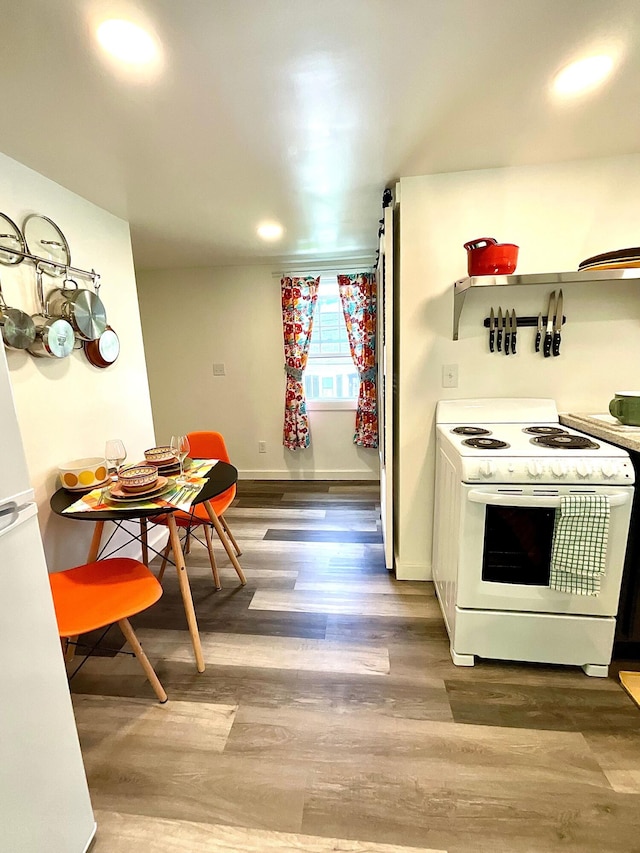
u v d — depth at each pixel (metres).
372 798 1.14
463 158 1.71
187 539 2.57
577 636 1.52
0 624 0.79
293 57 1.07
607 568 1.45
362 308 3.56
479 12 0.94
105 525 2.14
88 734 1.36
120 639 1.82
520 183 1.83
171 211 2.23
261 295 3.71
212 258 3.39
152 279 3.81
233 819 1.10
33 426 1.69
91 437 2.05
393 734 1.33
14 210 1.61
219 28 0.96
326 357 3.88
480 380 2.01
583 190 1.80
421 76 1.17
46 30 0.94
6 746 0.81
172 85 1.17
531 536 1.50
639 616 1.53
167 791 1.17
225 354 3.87
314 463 3.99
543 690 1.49
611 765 1.22
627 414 1.65
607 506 1.39
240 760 1.26
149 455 2.03
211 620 1.94
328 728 1.36
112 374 2.23
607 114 1.39
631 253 1.52
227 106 1.28
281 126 1.41
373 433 3.75
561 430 1.83
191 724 1.39
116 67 1.08
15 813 0.83
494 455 1.50
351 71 1.14
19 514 0.84
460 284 1.74
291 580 2.27
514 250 1.64
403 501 2.18
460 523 1.53
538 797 1.13
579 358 1.94
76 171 1.71
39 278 1.72
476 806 1.12
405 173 1.83
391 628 1.85
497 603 1.54
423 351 2.02
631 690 1.46
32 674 0.87
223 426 4.02
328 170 1.77
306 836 1.06
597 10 0.95
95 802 1.15
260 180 1.85
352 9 0.92
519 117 1.40
